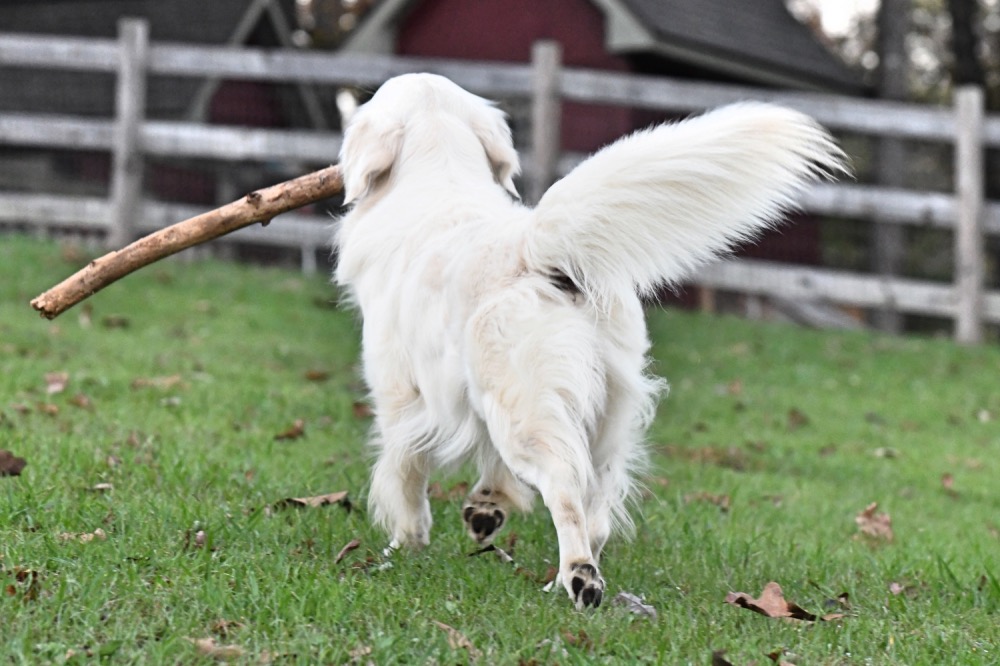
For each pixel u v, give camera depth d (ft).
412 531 15.93
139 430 22.35
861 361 39.93
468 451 14.55
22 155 65.77
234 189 62.28
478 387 13.47
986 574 17.25
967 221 44.04
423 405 14.98
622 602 14.17
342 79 45.37
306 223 44.65
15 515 15.28
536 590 14.64
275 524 16.51
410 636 12.31
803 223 64.59
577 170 13.17
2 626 11.69
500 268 13.48
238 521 16.25
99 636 11.76
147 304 37.88
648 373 15.15
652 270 13.28
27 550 13.83
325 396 28.37
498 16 65.72
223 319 37.19
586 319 13.42
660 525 19.21
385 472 15.70
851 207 44.39
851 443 30.01
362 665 11.59
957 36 72.64
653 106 44.98
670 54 60.03
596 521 14.29
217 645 11.69
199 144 44.83
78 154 65.57
